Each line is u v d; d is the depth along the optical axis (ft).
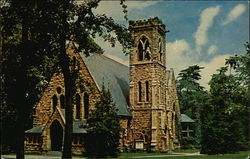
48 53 93.25
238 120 146.82
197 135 228.63
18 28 96.73
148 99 193.77
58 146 176.35
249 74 84.02
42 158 139.95
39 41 90.99
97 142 145.89
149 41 197.88
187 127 236.63
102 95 151.33
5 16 89.25
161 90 197.26
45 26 89.35
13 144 164.25
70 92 95.20
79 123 174.60
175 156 143.84
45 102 189.16
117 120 150.10
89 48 98.17
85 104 179.83
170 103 211.41
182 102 248.93
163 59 205.77
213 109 149.18
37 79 121.08
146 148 188.65
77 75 100.01
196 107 238.68
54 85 188.14
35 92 131.44
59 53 94.12
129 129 193.47
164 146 187.52
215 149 150.00
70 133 93.45
